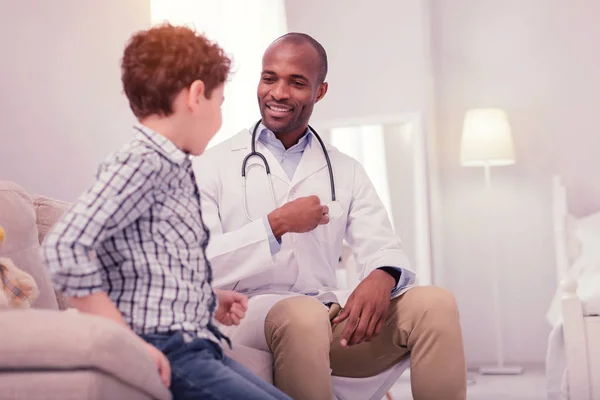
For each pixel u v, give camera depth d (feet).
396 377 6.03
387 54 14.23
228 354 5.06
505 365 14.14
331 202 6.14
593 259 11.59
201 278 3.89
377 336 5.79
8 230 5.13
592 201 13.92
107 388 3.27
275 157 6.42
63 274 3.43
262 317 5.59
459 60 14.56
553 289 14.05
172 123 3.99
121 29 9.00
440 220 14.49
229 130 12.33
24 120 7.38
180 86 3.94
